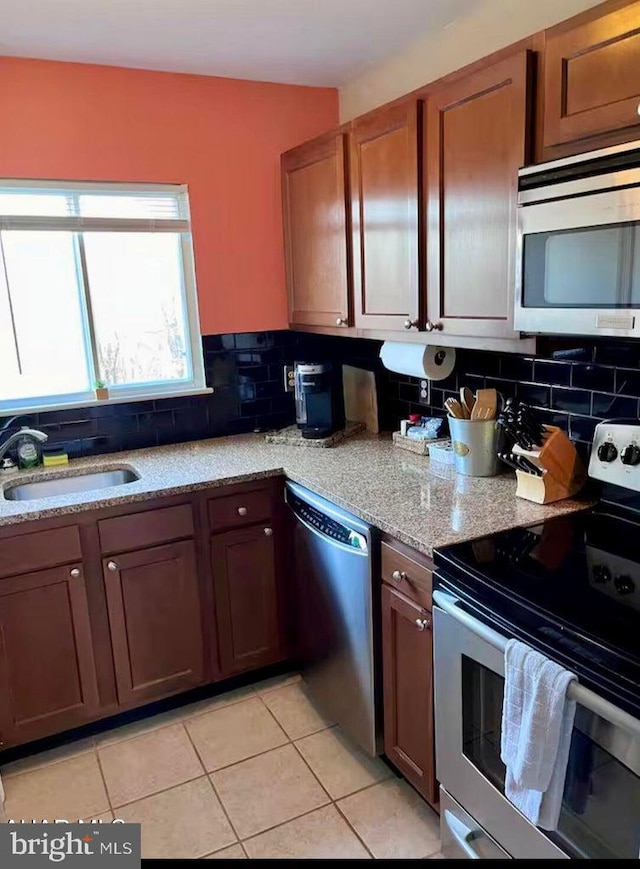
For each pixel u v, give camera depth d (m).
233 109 2.72
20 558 2.07
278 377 3.02
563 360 1.98
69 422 2.61
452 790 1.65
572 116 1.47
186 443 2.84
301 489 2.27
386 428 2.90
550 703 1.20
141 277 2.71
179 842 1.84
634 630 1.21
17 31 2.11
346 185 2.36
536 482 1.87
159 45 2.28
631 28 1.31
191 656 2.42
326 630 2.21
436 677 1.63
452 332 1.95
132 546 2.24
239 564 2.44
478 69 1.71
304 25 2.16
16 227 2.39
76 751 2.25
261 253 2.89
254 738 2.28
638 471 1.70
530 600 1.33
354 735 2.14
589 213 1.37
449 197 1.88
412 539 1.66
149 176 2.61
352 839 1.82
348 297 2.45
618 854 1.17
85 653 2.23
